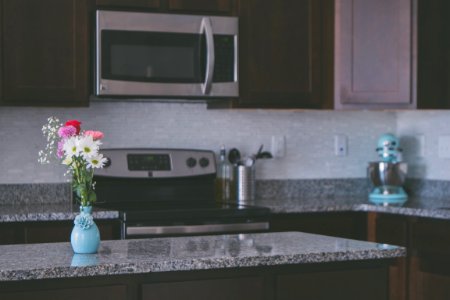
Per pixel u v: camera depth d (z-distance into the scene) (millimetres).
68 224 3496
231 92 4000
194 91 3934
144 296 2221
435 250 3666
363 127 4738
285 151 4535
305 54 4195
